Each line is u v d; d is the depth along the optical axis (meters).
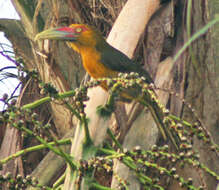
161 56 9.20
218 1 8.81
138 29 9.12
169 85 8.56
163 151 5.21
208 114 8.48
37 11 10.07
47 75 10.19
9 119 5.26
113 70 9.88
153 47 9.15
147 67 9.10
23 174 9.05
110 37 9.30
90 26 10.42
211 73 8.61
